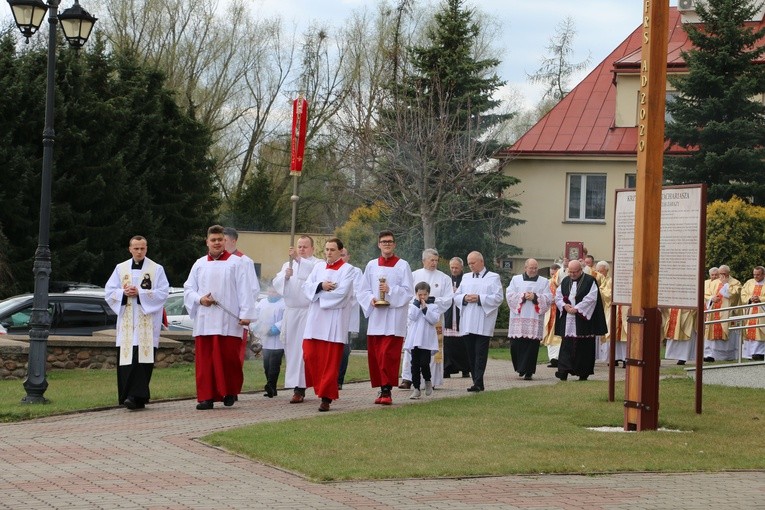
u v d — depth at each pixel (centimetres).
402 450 1123
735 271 3503
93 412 1494
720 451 1160
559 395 1650
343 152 4103
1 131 3541
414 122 3788
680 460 1096
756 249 3494
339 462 1049
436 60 4028
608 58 4606
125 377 1527
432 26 4853
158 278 1555
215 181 5447
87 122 3709
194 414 1470
